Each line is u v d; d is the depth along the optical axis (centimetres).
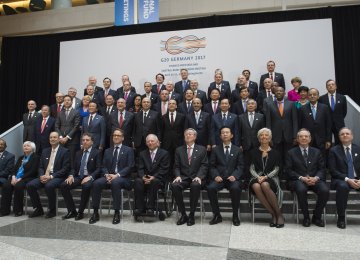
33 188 395
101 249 260
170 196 407
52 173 420
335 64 645
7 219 382
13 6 885
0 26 858
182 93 573
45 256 244
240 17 707
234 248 261
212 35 644
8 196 409
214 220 350
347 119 498
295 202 378
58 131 510
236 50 631
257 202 405
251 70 621
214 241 282
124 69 679
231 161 380
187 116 460
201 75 643
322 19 597
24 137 554
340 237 293
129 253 249
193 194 353
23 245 272
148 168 386
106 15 793
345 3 679
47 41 818
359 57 641
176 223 351
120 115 489
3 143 457
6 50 840
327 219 370
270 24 619
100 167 414
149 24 742
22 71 830
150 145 389
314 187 350
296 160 368
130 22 707
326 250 255
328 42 592
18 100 827
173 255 244
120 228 332
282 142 431
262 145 372
